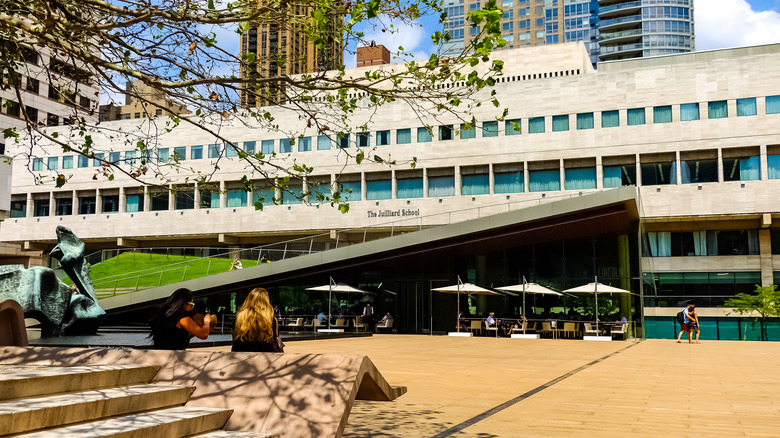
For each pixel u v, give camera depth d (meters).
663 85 47.22
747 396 9.50
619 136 47.69
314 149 55.16
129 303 35.59
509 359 17.14
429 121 52.31
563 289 33.12
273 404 5.21
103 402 4.67
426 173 52.22
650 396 9.42
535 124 49.97
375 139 53.69
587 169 48.53
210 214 57.44
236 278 35.88
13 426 3.95
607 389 10.28
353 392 5.20
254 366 5.66
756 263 46.41
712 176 45.59
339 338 28.47
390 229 51.72
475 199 50.31
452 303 34.81
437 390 9.99
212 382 5.61
